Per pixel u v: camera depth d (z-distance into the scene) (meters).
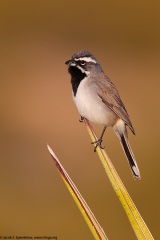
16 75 21.94
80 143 17.02
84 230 12.75
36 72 22.28
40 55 23.78
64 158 16.09
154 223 13.19
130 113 19.09
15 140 17.45
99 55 24.06
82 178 15.05
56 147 16.75
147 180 14.99
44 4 26.50
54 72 22.25
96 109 8.77
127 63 23.58
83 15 26.67
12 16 26.11
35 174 15.39
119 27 26.31
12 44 24.48
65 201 13.95
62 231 12.53
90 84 8.77
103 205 13.83
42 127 18.25
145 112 19.31
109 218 13.27
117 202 13.98
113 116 8.80
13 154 16.66
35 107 19.58
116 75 22.31
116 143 16.28
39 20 26.22
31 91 20.77
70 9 26.88
